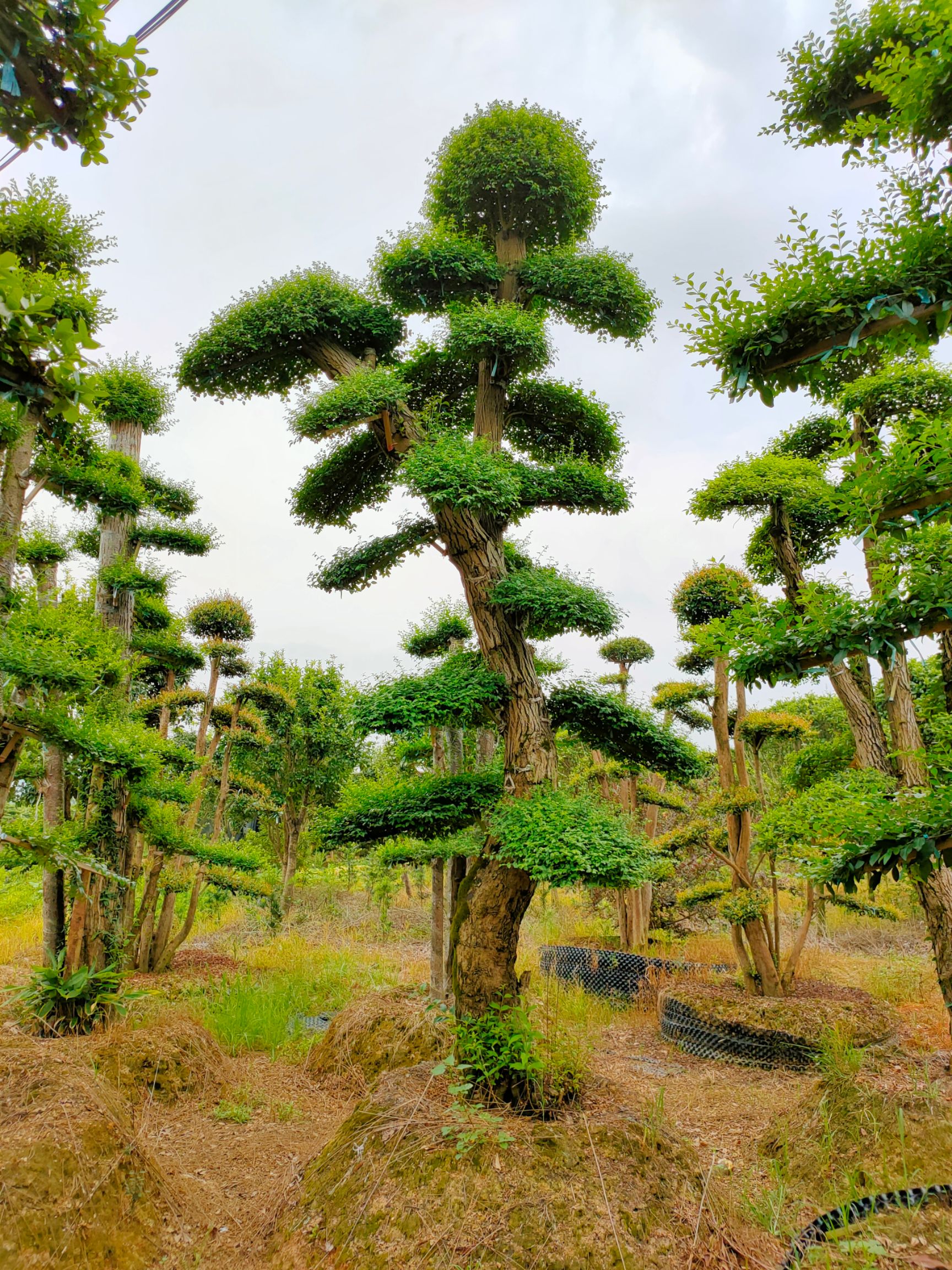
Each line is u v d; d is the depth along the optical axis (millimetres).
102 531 7922
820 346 2521
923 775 5633
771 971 7332
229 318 5164
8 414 4305
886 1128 3688
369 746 13641
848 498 2787
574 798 4137
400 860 6977
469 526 4648
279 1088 5227
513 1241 2777
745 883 7734
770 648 2832
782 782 8336
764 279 2508
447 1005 5199
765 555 6691
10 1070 3119
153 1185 3053
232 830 15617
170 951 8570
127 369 8000
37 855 3549
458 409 5992
